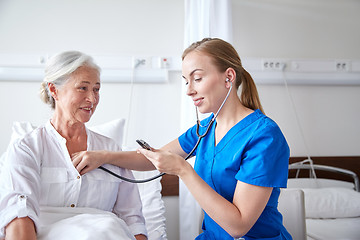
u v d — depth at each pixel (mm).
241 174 1046
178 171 1036
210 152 1217
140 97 2264
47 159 1195
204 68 1091
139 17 2281
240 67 1159
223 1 2059
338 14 2502
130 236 1126
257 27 2418
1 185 1068
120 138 1916
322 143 2449
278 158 1057
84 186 1207
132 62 2217
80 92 1181
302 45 2461
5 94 2139
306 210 1901
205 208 1001
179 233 2145
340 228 1731
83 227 989
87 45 2230
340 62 2443
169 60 2240
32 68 2125
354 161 2398
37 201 1085
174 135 2281
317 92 2465
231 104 1177
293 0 2461
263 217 1114
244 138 1130
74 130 1272
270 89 2422
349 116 2486
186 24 2090
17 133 1768
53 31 2199
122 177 1207
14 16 2168
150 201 1866
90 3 2242
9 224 972
